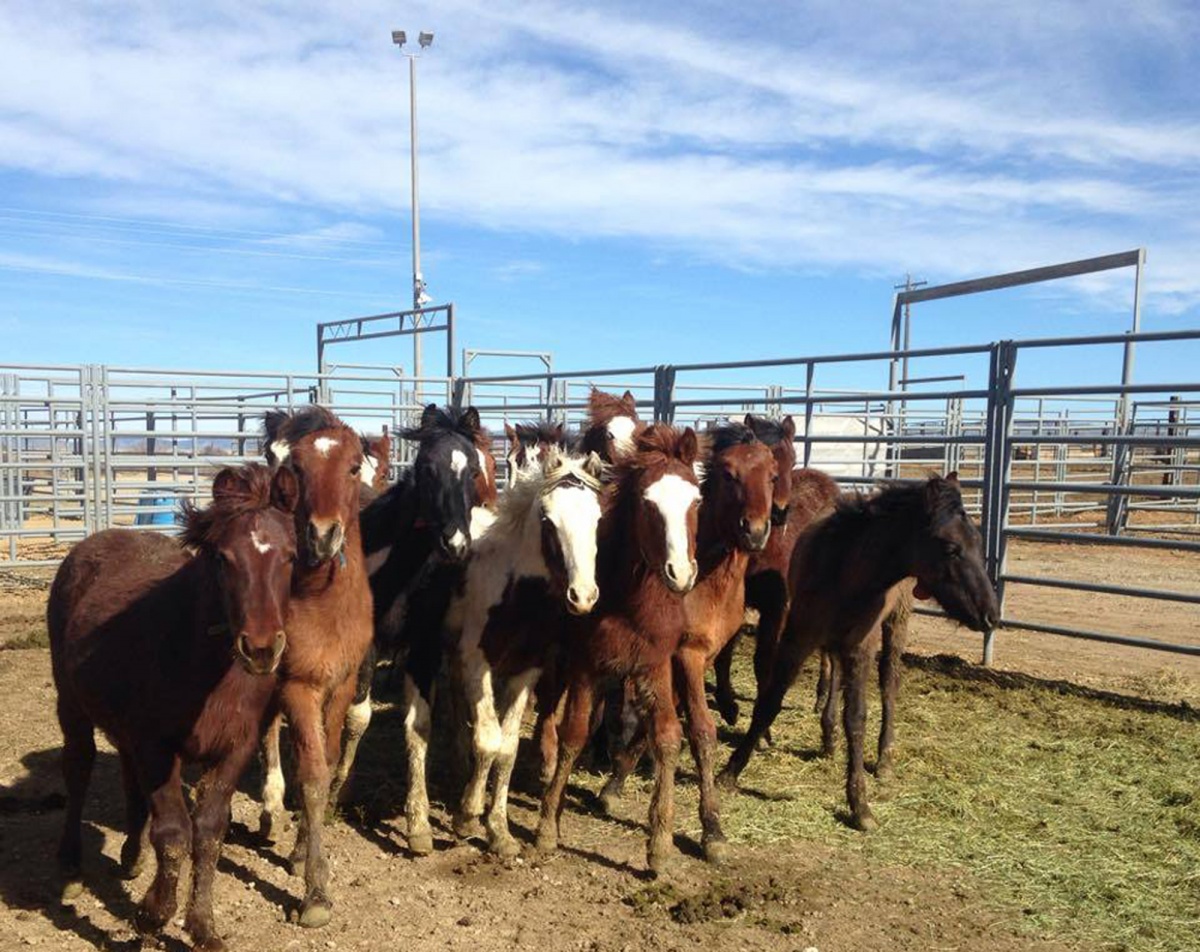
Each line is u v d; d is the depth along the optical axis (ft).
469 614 17.10
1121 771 21.15
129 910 14.26
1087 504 60.39
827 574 18.61
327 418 16.55
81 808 15.26
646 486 15.94
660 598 15.98
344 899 14.92
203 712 12.75
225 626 12.30
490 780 19.77
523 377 47.93
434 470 17.40
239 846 16.63
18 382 47.39
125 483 44.65
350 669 15.16
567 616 16.81
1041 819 18.53
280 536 12.34
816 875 16.17
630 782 20.48
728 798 19.43
